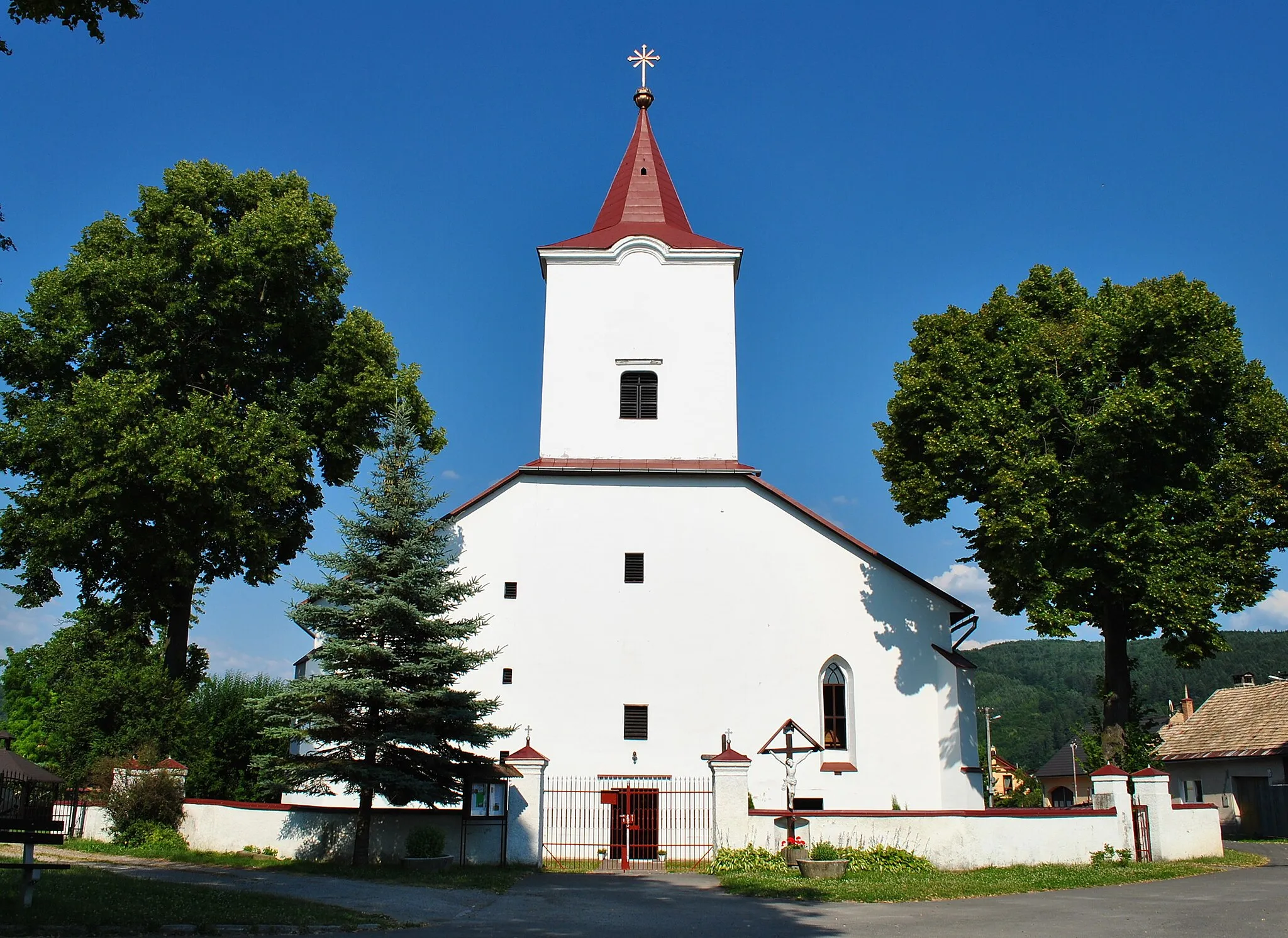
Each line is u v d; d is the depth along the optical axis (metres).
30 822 15.23
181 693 31.84
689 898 20.23
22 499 30.00
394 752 24.66
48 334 30.88
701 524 33.00
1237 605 28.73
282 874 22.25
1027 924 16.81
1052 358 30.23
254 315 32.16
